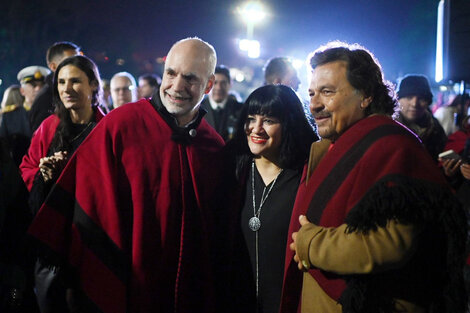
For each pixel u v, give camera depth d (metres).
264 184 2.81
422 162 1.99
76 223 2.69
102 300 2.67
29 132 4.86
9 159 2.87
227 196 2.92
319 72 2.19
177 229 2.79
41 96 4.47
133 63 13.41
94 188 2.71
